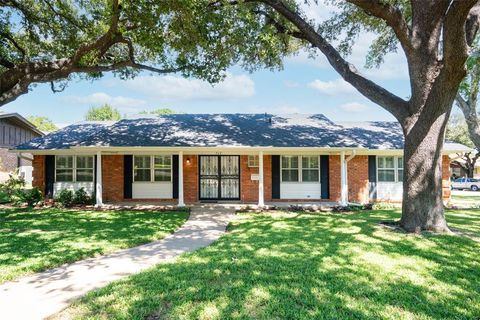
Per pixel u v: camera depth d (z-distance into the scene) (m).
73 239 7.16
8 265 5.19
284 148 12.66
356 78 8.80
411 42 7.80
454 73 7.02
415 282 4.39
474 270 4.90
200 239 7.38
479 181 30.12
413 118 7.95
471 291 4.09
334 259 5.45
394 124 17.59
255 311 3.52
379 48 14.09
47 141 14.46
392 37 13.36
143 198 14.66
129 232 7.97
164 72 11.05
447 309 3.58
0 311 3.61
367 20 11.98
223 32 9.81
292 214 11.22
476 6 7.83
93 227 8.64
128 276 4.75
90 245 6.60
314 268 4.95
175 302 3.75
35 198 13.48
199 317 3.39
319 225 8.84
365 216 10.52
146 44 9.12
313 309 3.57
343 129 15.65
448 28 6.48
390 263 5.22
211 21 9.18
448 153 14.42
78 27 11.20
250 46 11.03
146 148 12.35
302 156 14.80
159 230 8.23
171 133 14.00
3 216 10.49
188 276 4.63
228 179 14.86
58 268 5.23
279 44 12.15
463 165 38.16
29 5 10.70
